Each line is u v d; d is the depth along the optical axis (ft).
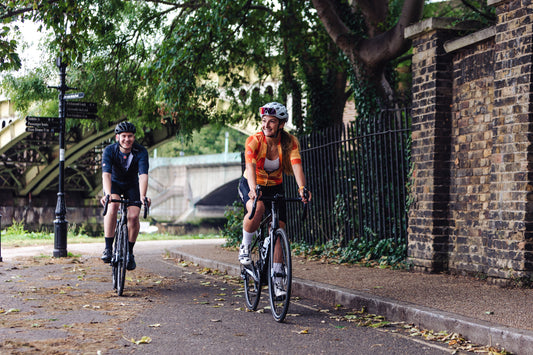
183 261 39.96
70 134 136.36
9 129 128.57
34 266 34.65
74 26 43.04
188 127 63.82
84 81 62.80
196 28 46.29
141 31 60.44
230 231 49.78
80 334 15.61
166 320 18.08
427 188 28.63
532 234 22.88
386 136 33.96
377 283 24.13
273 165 19.33
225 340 15.47
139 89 63.93
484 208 25.98
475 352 14.78
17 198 178.70
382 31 46.57
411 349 14.94
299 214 45.11
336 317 19.20
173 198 238.27
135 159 23.76
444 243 28.17
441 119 28.40
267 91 69.21
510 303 19.16
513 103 23.70
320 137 41.88
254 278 19.70
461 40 27.02
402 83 69.62
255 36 57.52
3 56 45.29
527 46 23.25
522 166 23.13
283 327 17.39
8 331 15.80
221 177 224.53
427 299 19.90
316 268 30.73
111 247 24.08
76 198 197.16
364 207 36.94
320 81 55.16
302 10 56.70
